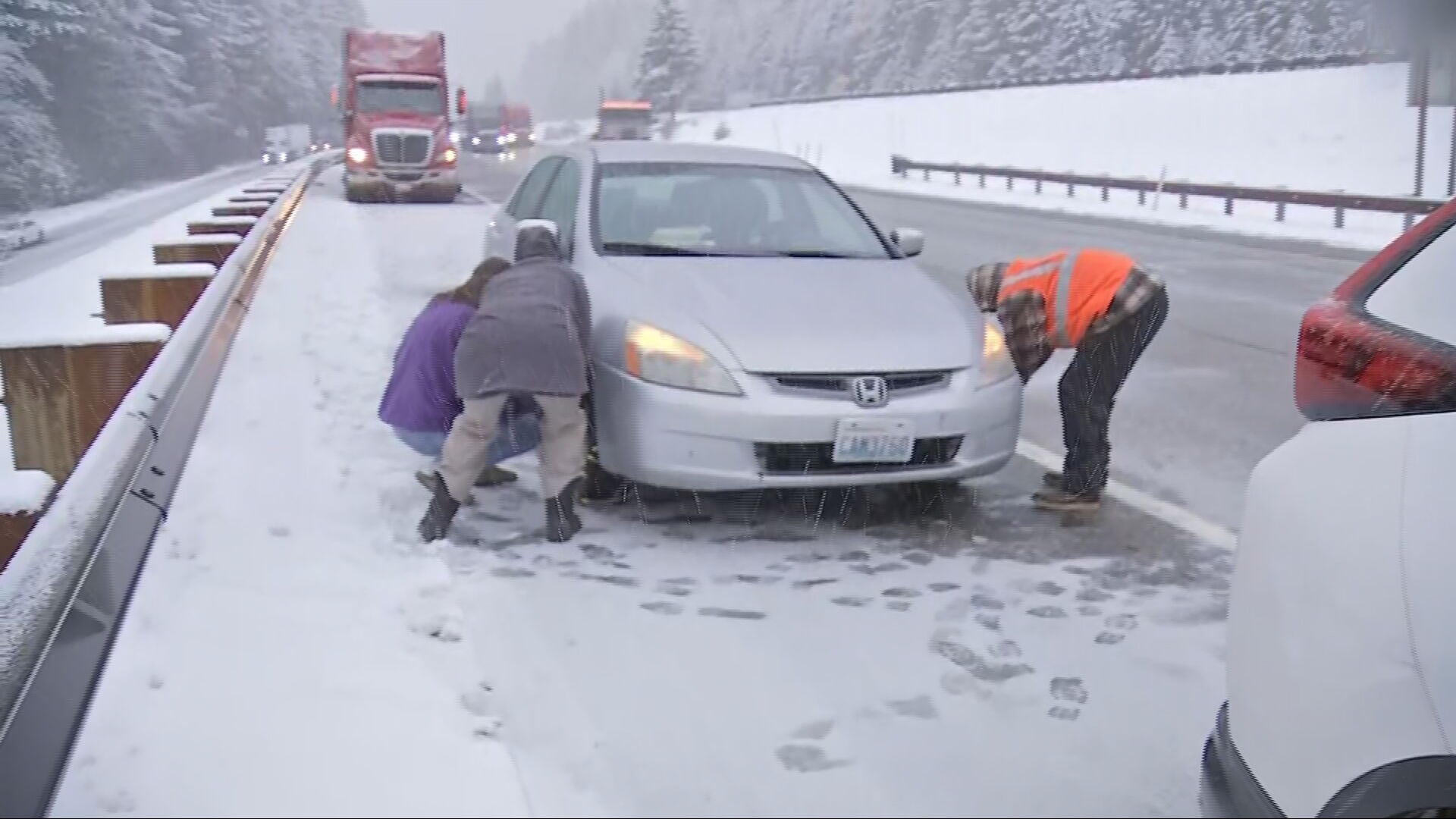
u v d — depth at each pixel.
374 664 3.29
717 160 6.32
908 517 4.97
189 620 3.45
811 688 3.38
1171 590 4.16
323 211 21.02
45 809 2.19
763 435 4.42
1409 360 2.08
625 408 4.59
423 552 4.24
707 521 4.88
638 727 3.12
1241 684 2.19
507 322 4.34
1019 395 4.93
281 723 2.92
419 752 2.85
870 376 4.53
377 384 6.71
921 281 5.37
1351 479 2.07
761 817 2.72
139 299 7.20
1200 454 6.15
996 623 3.86
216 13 42.62
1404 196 18.58
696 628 3.77
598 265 5.34
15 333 5.27
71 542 2.90
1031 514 5.03
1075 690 3.41
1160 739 3.14
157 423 3.99
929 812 2.78
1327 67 27.41
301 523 4.37
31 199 15.04
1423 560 1.90
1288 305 11.45
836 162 38.59
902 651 3.64
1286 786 2.03
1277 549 2.15
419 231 17.00
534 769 2.88
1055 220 22.16
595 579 4.18
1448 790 1.83
